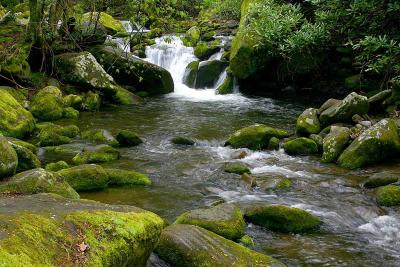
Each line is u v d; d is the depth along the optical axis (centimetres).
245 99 1716
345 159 961
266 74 1747
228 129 1277
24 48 1506
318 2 1291
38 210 386
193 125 1319
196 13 2372
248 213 695
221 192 827
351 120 1145
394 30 1208
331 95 1689
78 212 395
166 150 1093
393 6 1107
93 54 1731
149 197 790
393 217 721
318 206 762
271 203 770
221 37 2152
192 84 1900
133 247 397
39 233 344
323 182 865
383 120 1009
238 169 919
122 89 1655
